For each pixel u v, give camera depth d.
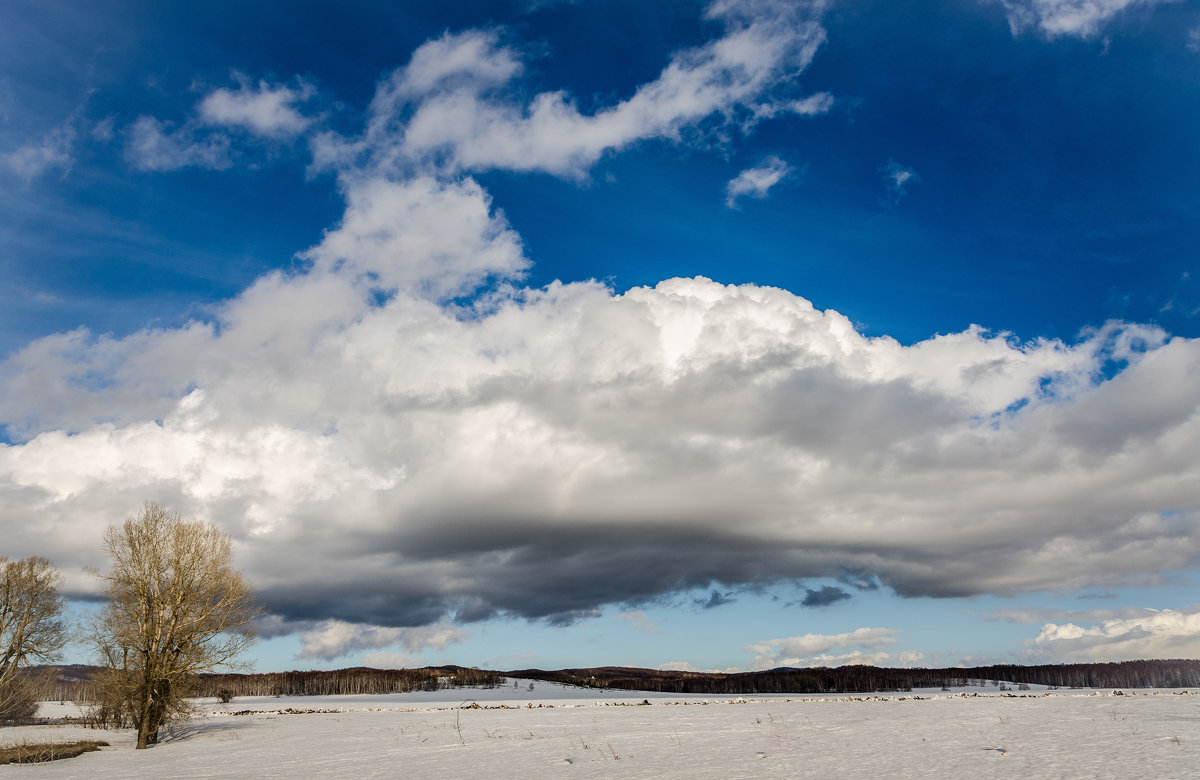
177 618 58.84
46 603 69.19
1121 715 53.28
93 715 70.56
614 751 42.09
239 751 51.28
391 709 117.06
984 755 33.88
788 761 34.69
